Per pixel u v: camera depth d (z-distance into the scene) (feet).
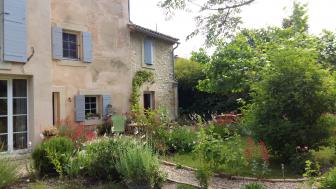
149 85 48.80
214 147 22.47
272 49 29.19
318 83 24.29
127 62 43.34
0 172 19.12
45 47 29.63
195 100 59.93
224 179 21.31
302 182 20.12
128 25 43.29
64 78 35.70
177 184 20.16
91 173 20.81
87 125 37.70
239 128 31.35
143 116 31.04
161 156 27.09
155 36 48.98
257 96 25.98
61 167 21.04
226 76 38.34
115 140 22.27
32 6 28.73
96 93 39.06
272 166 24.30
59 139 22.56
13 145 27.66
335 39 34.27
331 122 24.82
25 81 28.81
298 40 29.01
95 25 39.32
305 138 23.84
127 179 19.06
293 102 24.16
